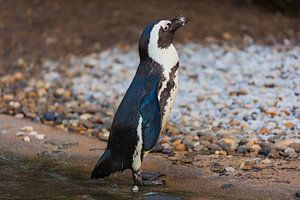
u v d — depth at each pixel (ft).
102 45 72.64
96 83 62.69
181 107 52.75
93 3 81.71
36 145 44.47
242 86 56.54
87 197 34.68
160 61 36.04
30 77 66.44
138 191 35.63
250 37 73.10
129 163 35.99
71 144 44.60
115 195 34.96
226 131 46.32
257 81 57.26
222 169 38.73
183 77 60.70
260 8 82.33
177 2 82.43
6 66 69.67
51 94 60.64
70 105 56.44
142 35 36.37
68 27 76.64
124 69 65.82
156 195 34.50
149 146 35.01
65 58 70.54
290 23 78.38
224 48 69.26
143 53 36.40
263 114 48.85
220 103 52.70
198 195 34.63
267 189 34.94
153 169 39.29
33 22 77.82
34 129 47.83
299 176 36.83
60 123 51.52
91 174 37.65
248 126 46.85
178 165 39.78
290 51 67.97
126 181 37.58
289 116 48.03
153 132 34.88
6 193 35.47
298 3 80.94
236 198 33.94
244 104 51.57
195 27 75.00
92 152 42.98
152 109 34.94
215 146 43.11
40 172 39.40
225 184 36.11
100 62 68.33
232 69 62.03
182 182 36.91
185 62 65.05
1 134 46.78
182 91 56.75
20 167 40.45
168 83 36.11
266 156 41.09
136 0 82.58
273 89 54.70
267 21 78.18
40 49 72.79
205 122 48.88
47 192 35.63
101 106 56.08
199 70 62.59
